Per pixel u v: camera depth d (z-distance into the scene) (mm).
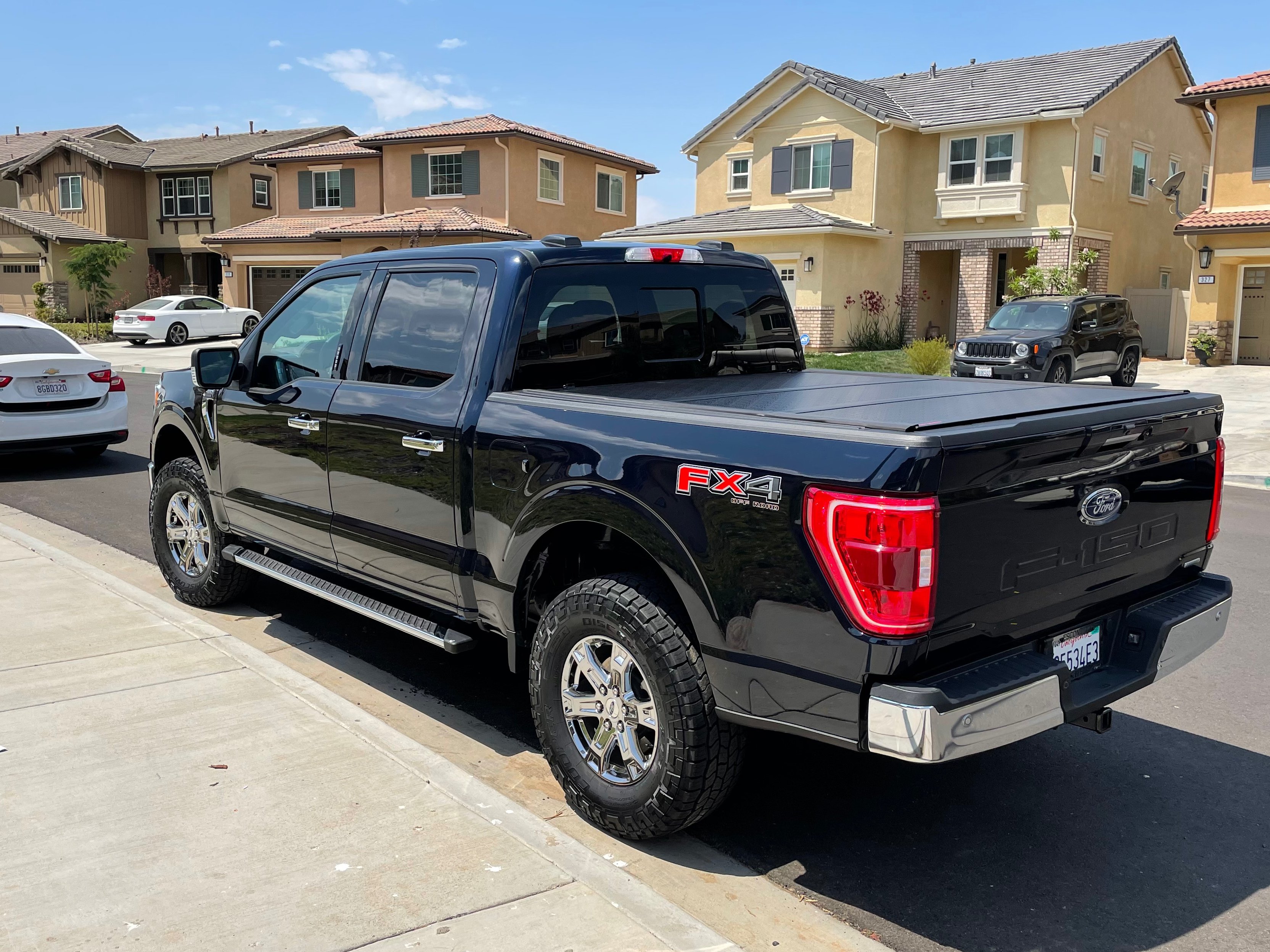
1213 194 24219
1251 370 23000
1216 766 4297
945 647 2918
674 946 2885
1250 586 7105
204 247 42594
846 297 28219
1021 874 3443
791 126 29875
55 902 3004
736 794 4000
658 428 3350
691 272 4656
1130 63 27859
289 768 3863
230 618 5914
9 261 43688
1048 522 3121
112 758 3920
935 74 32125
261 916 2955
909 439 2748
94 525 8188
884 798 3984
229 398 5301
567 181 35250
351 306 4703
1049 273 26156
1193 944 3061
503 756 4266
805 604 2934
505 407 3873
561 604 3623
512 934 2908
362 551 4594
